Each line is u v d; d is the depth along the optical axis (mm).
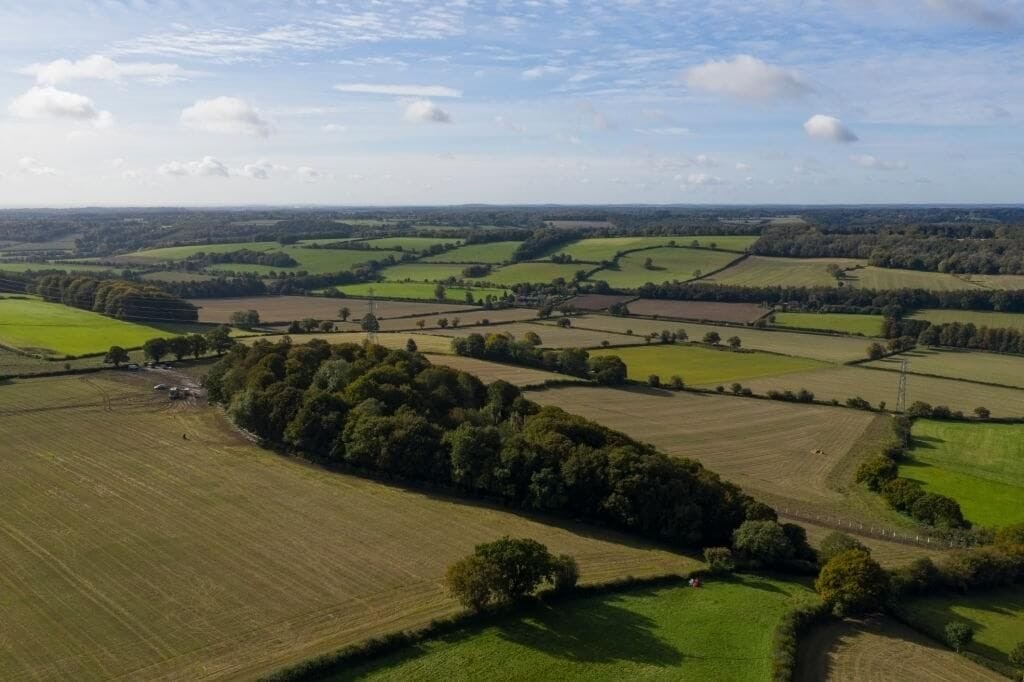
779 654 49219
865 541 72562
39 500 71000
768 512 69188
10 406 102500
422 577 58188
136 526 65875
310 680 44656
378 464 79688
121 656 46188
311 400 87125
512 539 58906
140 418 99812
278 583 56344
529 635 51188
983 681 48938
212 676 44375
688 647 50625
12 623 49656
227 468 81688
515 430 84500
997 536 69125
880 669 49875
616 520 70812
